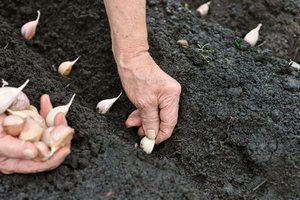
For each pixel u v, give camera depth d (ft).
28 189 3.01
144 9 3.12
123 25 3.10
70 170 3.10
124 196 3.01
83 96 3.81
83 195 3.00
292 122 3.46
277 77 3.74
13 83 3.54
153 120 3.29
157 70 3.23
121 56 3.18
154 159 3.30
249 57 3.86
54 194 3.00
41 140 2.94
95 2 4.11
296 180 3.29
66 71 3.87
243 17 4.33
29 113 3.08
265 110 3.50
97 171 3.10
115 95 3.76
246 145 3.39
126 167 3.14
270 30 4.27
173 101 3.25
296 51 4.18
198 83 3.59
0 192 3.00
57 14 4.19
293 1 4.36
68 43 4.09
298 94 3.63
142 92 3.21
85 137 3.26
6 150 2.86
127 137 3.46
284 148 3.36
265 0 4.33
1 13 4.24
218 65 3.72
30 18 4.25
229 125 3.45
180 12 4.09
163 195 3.07
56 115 3.04
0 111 3.04
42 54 4.08
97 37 4.01
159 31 3.86
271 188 3.33
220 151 3.43
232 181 3.38
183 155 3.43
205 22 4.10
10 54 3.72
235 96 3.56
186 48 3.78
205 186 3.36
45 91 3.54
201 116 3.49
